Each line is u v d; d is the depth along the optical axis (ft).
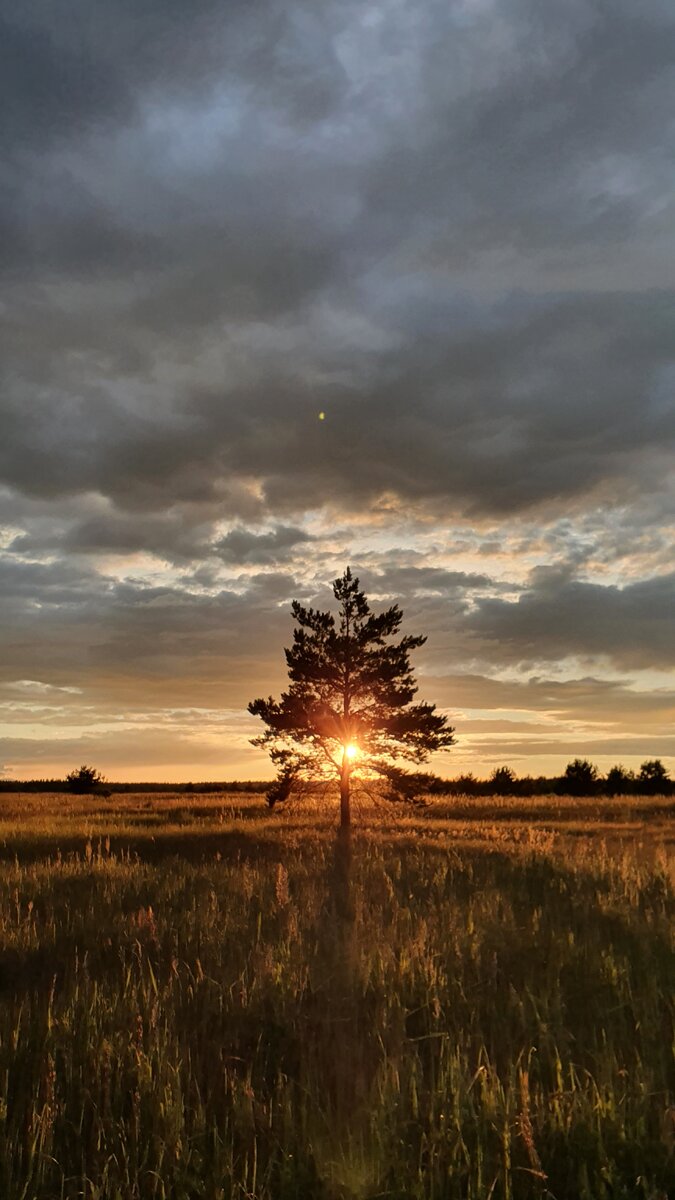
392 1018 18.98
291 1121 13.67
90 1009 18.81
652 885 40.42
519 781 210.38
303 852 61.00
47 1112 13.88
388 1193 11.93
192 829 81.25
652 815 108.78
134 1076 15.94
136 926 29.19
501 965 24.43
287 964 23.04
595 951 24.85
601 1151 12.61
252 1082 16.11
